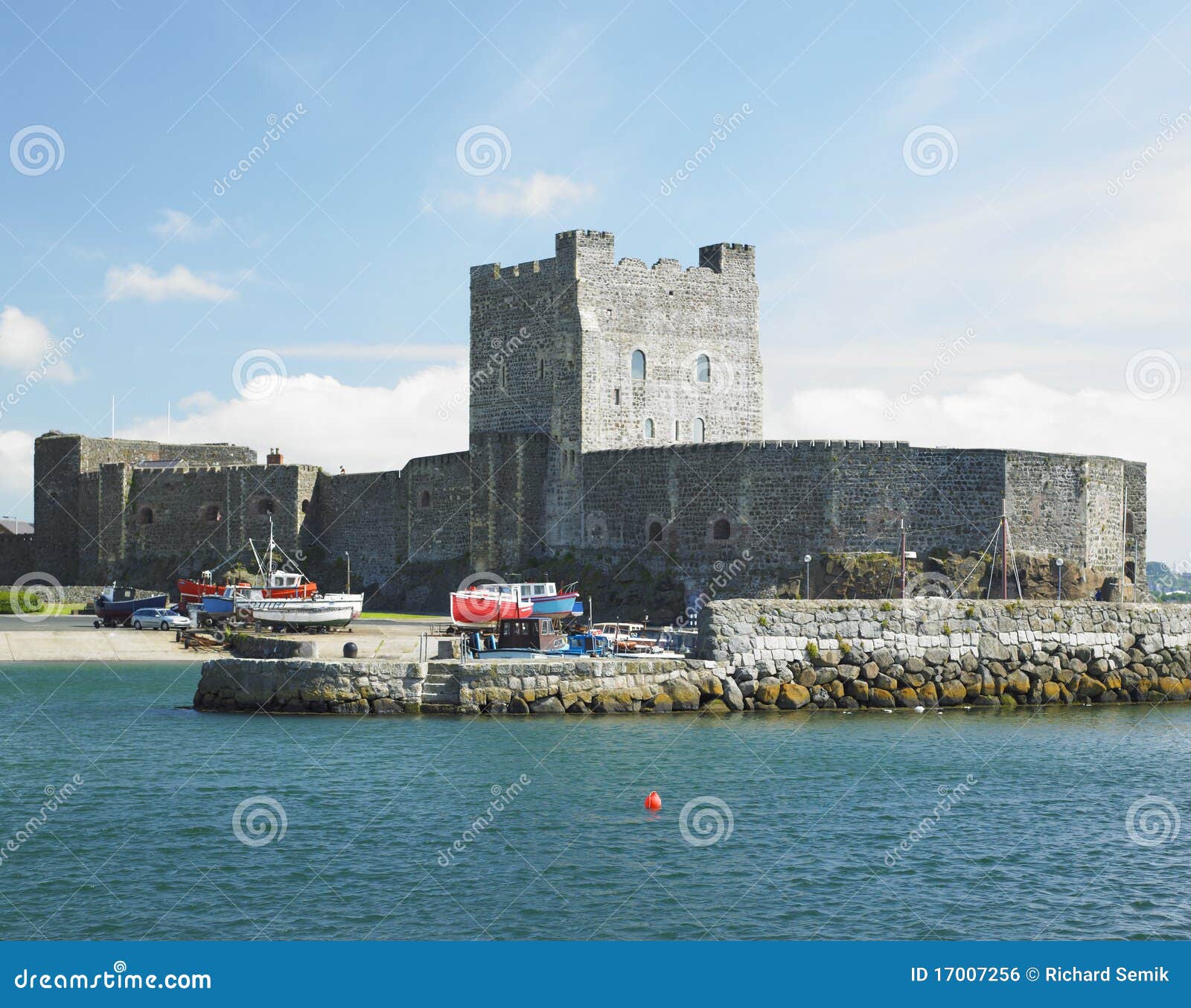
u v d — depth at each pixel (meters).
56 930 31.83
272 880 34.91
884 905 33.78
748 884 35.00
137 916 32.59
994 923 32.75
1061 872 36.28
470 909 33.03
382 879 35.03
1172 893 34.81
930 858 37.19
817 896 34.28
